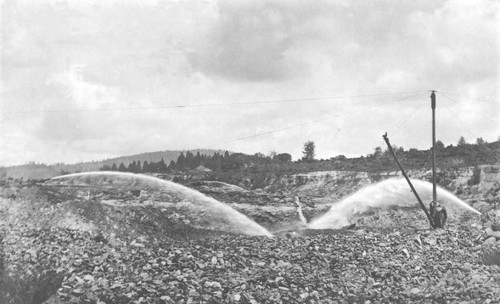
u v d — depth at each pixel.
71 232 20.08
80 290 13.15
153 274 14.59
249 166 117.38
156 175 103.75
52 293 13.75
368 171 90.25
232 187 64.94
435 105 30.28
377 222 42.31
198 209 43.25
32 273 14.59
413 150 104.94
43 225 20.86
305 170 99.44
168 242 20.94
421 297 14.50
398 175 85.06
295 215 51.00
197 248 17.92
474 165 80.00
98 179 66.50
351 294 14.66
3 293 13.72
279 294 13.89
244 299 13.35
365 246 20.22
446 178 79.38
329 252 18.97
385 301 14.25
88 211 23.33
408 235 23.17
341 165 100.56
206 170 118.25
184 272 14.95
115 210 25.50
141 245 18.53
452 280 15.73
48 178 53.19
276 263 17.03
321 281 15.59
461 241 21.78
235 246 19.30
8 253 16.33
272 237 22.70
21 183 31.89
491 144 90.00
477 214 39.66
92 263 15.23
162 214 33.22
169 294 13.23
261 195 61.09
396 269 17.53
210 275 14.80
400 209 53.44
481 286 14.88
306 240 21.12
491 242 21.23
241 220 41.09
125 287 13.45
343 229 35.38
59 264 15.30
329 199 65.44
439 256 19.77
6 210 21.70
